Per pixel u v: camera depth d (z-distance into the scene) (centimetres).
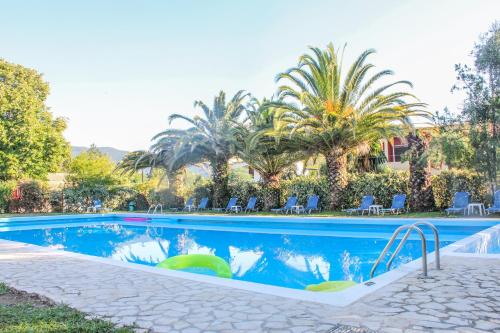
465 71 1397
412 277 514
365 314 373
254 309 397
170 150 2411
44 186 2500
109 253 1174
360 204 1822
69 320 372
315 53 1694
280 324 351
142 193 2788
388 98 1641
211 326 351
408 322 348
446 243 1104
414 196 1628
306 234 1448
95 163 2680
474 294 434
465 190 1521
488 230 920
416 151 1612
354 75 1662
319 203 1986
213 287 495
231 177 2839
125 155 2620
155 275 574
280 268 892
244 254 1098
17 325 359
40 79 3002
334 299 425
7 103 2538
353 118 1559
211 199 2514
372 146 2212
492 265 580
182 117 2270
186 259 773
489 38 1362
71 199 2569
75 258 734
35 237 1551
